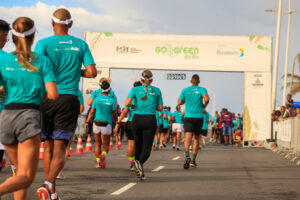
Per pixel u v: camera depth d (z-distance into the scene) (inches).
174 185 315.0
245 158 597.6
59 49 235.8
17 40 174.4
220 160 553.9
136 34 970.1
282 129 737.6
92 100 431.5
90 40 969.5
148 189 294.2
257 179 356.8
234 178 361.1
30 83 171.9
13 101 171.2
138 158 349.1
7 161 458.9
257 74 969.5
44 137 228.1
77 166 440.5
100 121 413.7
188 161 426.9
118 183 320.5
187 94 433.7
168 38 968.3
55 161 220.4
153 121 337.1
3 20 234.2
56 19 240.2
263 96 970.7
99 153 426.9
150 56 968.3
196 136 447.5
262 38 968.3
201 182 333.4
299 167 474.3
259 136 973.2
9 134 169.8
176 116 823.1
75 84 235.9
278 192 289.3
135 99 339.3
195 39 969.5
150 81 341.4
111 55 970.1
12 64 171.9
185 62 966.4
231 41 968.9
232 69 967.0
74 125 228.8
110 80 422.6
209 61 967.0
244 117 975.0
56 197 219.6
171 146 966.4
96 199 254.2
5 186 158.2
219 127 1238.9
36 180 327.0
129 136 405.7
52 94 172.7
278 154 708.7
